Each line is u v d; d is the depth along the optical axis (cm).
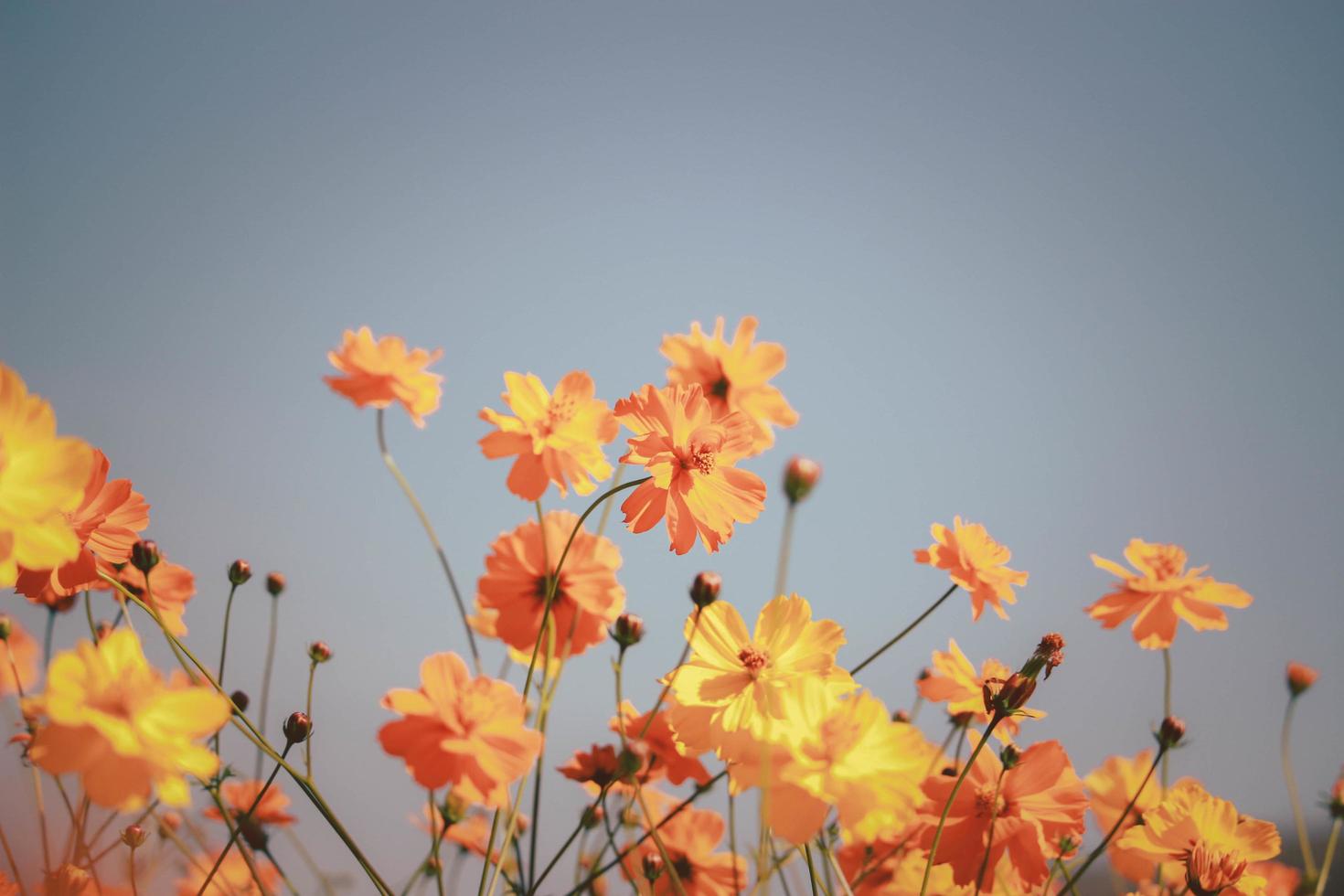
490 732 79
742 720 81
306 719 84
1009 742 86
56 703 69
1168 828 87
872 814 79
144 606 79
